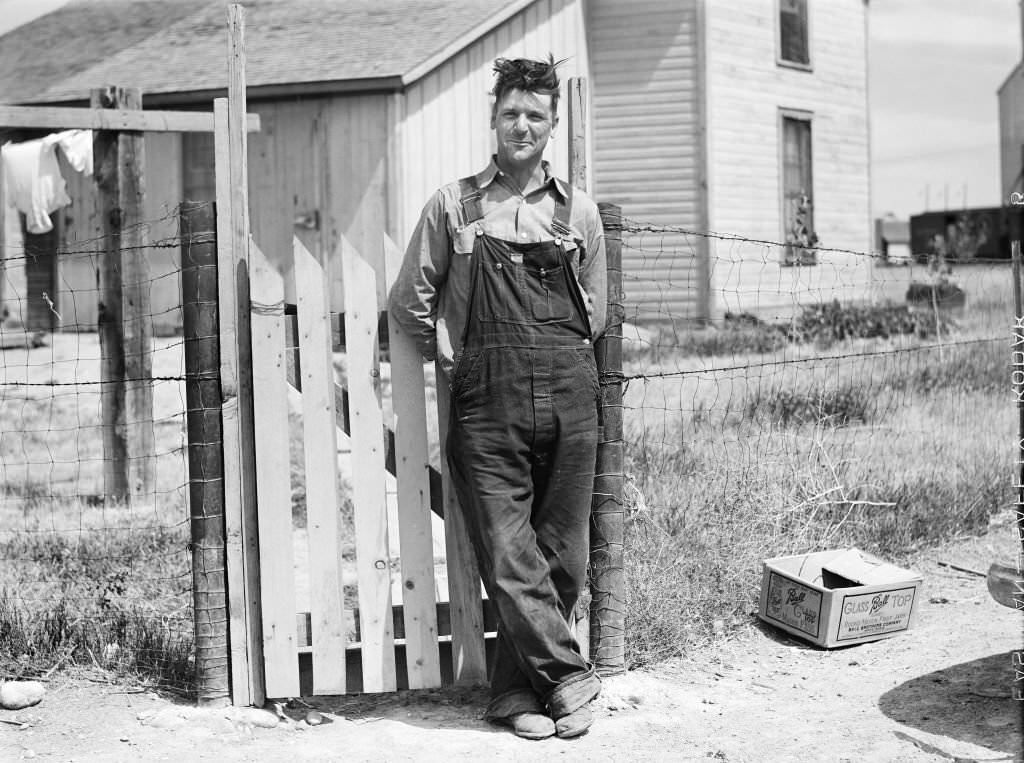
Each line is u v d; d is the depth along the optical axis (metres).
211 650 4.38
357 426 4.40
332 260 16.67
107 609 5.25
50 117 7.90
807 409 8.41
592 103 18.50
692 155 18.17
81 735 4.16
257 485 4.36
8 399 12.41
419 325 4.31
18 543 6.60
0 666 4.74
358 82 15.95
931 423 8.95
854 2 20.84
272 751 4.05
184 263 4.33
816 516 6.30
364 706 4.56
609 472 4.61
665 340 15.48
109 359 8.15
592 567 4.65
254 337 4.34
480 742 4.12
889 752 3.95
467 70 16.83
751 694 4.61
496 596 4.17
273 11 19.31
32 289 18.80
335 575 4.41
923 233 33.94
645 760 3.93
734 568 5.67
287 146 16.78
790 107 19.55
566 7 17.81
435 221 4.21
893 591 5.20
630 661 4.87
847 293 19.70
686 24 18.06
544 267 4.14
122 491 8.08
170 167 17.94
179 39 19.17
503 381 4.10
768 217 19.12
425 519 4.47
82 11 21.80
